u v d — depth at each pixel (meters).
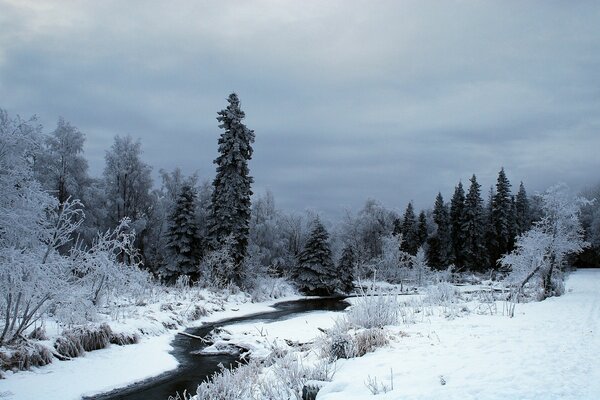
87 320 14.38
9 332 11.67
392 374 7.72
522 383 6.90
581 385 6.75
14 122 11.54
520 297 23.67
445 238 69.00
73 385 10.76
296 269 45.12
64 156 34.50
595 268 67.62
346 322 14.23
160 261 41.56
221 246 36.00
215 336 17.47
